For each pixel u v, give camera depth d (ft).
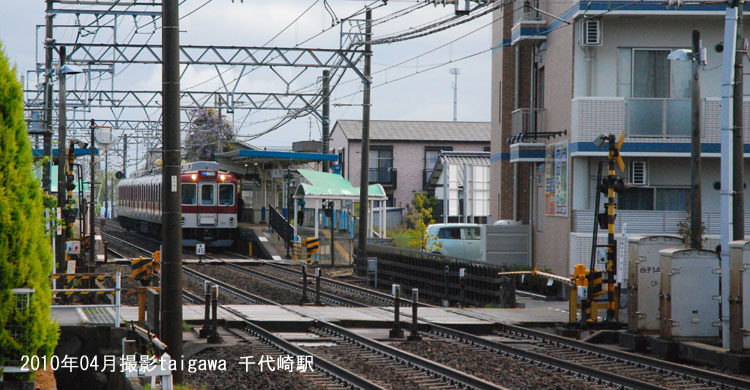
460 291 258.16
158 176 470.80
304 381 126.72
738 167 152.87
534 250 293.02
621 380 123.13
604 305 181.68
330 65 327.88
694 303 152.46
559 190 265.13
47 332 109.29
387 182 613.93
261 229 459.73
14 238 103.55
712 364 142.41
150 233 530.68
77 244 271.90
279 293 273.75
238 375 132.57
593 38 246.88
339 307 228.43
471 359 147.43
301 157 411.54
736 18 151.74
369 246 344.69
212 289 168.55
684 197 257.34
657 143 246.47
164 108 127.24
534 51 294.66
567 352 158.30
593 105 246.88
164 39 126.62
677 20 253.03
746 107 247.29
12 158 102.89
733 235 151.33
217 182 443.73
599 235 247.29
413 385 123.65
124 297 253.65
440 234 328.70
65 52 303.68
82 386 154.81
